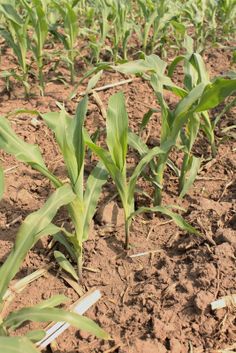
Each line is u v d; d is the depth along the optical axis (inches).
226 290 76.2
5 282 62.6
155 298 76.5
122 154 76.2
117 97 76.0
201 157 105.9
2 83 153.3
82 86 151.6
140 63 91.5
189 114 79.0
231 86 71.4
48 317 60.9
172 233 91.3
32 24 148.6
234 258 81.3
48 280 81.4
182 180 100.3
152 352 67.9
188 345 69.6
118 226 92.8
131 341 69.9
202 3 186.1
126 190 79.7
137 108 135.9
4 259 84.9
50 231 71.9
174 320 72.8
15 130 124.7
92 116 132.1
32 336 61.2
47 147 119.6
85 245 87.3
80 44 189.8
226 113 131.9
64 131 69.3
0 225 93.6
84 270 83.4
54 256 84.2
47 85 153.2
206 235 86.0
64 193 68.9
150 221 94.5
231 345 69.2
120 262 85.0
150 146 119.2
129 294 78.7
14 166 111.7
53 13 185.0
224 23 194.7
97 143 120.8
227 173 108.9
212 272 78.4
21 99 143.0
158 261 85.1
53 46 185.9
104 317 74.5
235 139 120.2
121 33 168.6
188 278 79.0
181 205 99.0
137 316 73.9
